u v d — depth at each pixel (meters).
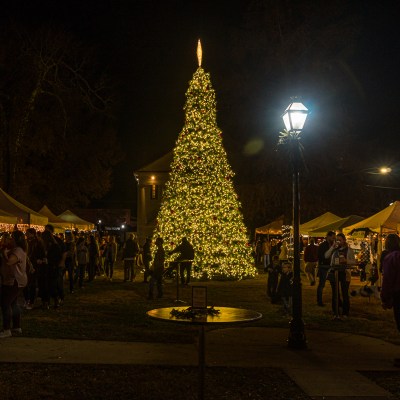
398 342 10.96
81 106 41.56
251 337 11.16
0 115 36.06
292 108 10.86
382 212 21.05
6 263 10.33
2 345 9.56
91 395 6.94
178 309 6.88
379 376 8.29
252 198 41.09
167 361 8.76
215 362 8.85
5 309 10.34
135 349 9.56
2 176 37.28
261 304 16.39
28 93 36.28
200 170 25.59
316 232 29.33
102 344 9.91
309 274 22.88
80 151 48.78
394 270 9.03
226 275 25.30
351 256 13.95
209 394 7.13
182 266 22.02
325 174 41.88
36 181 45.72
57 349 9.38
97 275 26.78
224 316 6.52
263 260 34.72
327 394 7.28
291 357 9.38
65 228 30.83
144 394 7.04
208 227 25.05
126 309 14.80
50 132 42.19
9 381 7.39
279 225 41.12
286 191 40.34
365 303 17.28
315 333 11.84
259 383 7.73
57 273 14.52
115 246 24.45
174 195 25.64
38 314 13.45
